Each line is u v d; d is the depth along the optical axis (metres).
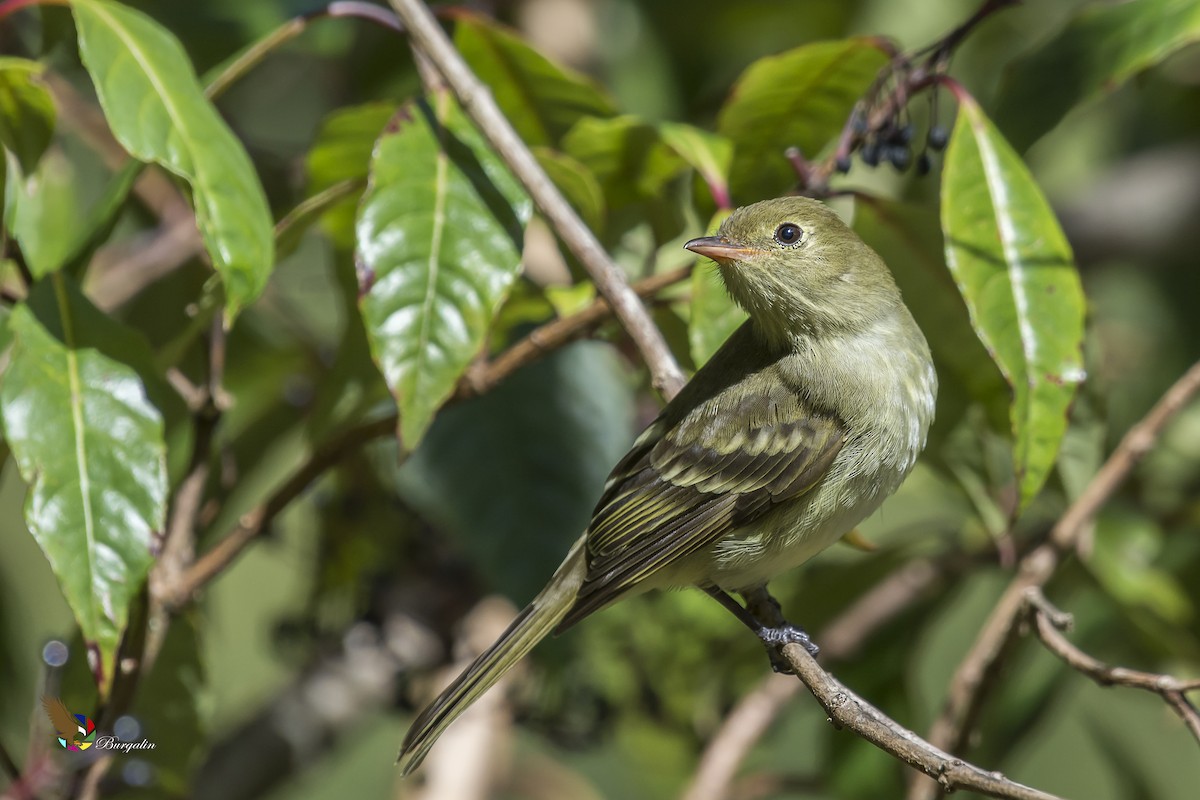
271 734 11.65
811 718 14.08
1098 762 15.09
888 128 8.98
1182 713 6.90
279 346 11.95
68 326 7.79
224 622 14.88
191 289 11.82
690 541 8.88
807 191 9.21
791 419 8.89
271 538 11.84
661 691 11.38
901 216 9.23
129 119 7.55
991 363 9.49
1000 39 13.75
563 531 10.55
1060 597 11.25
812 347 9.05
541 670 11.27
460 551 10.98
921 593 11.67
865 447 8.84
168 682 9.46
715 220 9.23
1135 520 11.27
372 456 11.11
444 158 8.39
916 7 13.77
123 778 9.09
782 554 9.02
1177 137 14.52
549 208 8.27
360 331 9.26
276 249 8.91
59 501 7.42
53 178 11.35
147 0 11.82
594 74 13.55
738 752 10.69
